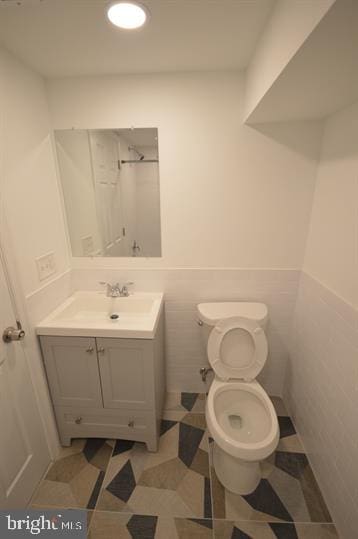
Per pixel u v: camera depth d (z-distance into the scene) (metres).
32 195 1.30
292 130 1.42
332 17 0.59
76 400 1.47
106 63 1.27
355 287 1.10
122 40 1.09
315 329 1.44
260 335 1.50
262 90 1.07
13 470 1.18
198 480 1.36
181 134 1.46
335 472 1.19
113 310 1.70
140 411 1.46
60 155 1.51
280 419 1.74
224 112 1.42
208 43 1.13
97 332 1.31
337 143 1.26
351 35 0.66
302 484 1.35
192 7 0.91
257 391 1.47
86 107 1.44
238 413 1.53
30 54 1.17
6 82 1.12
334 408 1.22
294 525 1.18
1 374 1.10
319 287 1.41
